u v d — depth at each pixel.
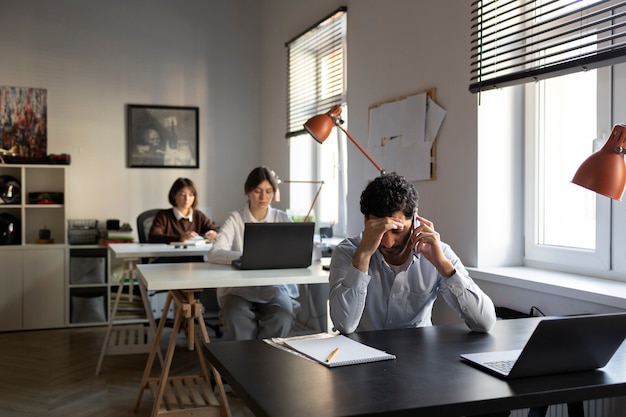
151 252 3.82
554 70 2.52
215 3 5.93
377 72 3.93
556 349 1.39
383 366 1.51
